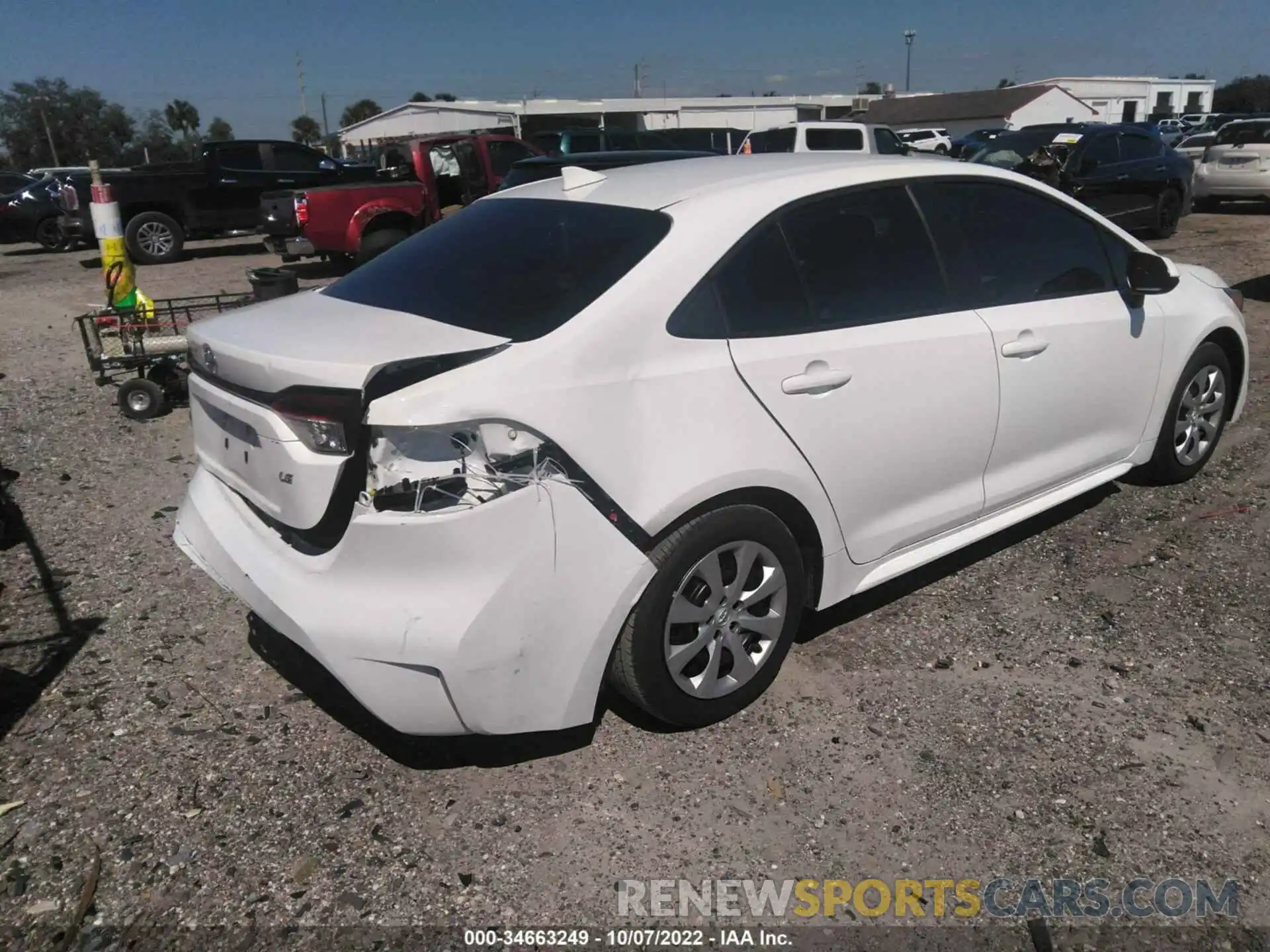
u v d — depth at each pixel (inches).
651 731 121.9
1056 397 152.2
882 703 126.3
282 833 105.3
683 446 108.0
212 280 537.3
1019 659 135.8
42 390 290.0
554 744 119.3
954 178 143.1
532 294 111.2
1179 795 108.9
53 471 217.6
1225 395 193.0
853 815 106.8
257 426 105.4
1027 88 2052.2
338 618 99.7
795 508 121.3
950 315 136.6
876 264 130.5
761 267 118.7
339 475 98.2
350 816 107.5
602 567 103.8
